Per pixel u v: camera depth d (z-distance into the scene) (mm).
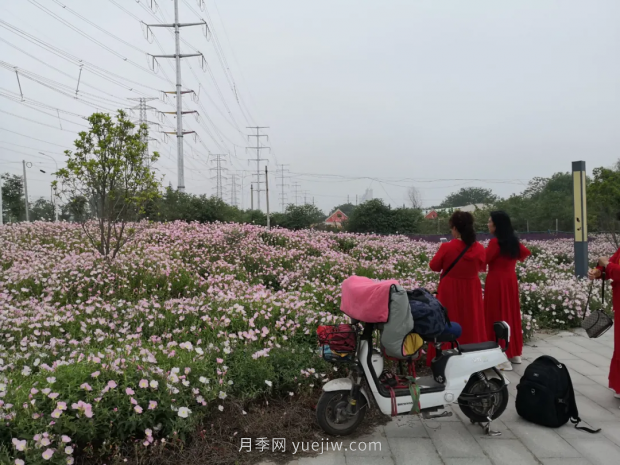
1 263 7434
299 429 3369
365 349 3246
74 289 6262
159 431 3070
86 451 2799
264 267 8992
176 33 31031
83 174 7297
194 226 13164
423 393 3244
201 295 6168
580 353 5477
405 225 25969
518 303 4801
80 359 3525
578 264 8570
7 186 33688
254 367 3863
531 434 3391
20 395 2859
